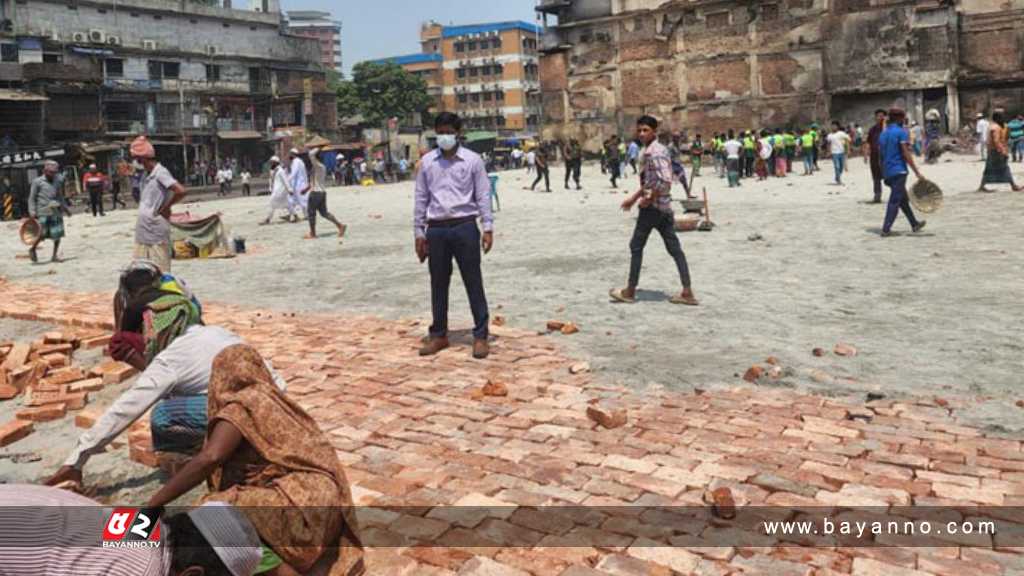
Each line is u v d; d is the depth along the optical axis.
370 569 2.99
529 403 4.90
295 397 5.17
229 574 2.59
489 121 100.19
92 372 5.87
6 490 2.34
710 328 6.60
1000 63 38.00
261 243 14.78
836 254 9.88
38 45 50.41
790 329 6.45
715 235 12.27
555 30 50.34
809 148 27.84
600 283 8.84
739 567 2.92
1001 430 4.15
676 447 4.10
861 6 40.19
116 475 4.11
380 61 104.31
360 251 12.88
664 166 7.31
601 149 49.53
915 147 30.11
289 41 66.56
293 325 7.44
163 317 3.59
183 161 57.81
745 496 3.51
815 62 41.62
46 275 11.89
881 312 6.84
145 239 7.65
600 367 5.61
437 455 4.12
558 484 3.71
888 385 4.95
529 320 7.23
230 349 2.99
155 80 56.91
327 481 2.88
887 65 39.91
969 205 14.26
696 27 45.19
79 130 50.56
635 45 47.50
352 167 47.34
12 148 42.91
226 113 61.44
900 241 10.59
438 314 6.19
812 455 3.92
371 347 6.46
